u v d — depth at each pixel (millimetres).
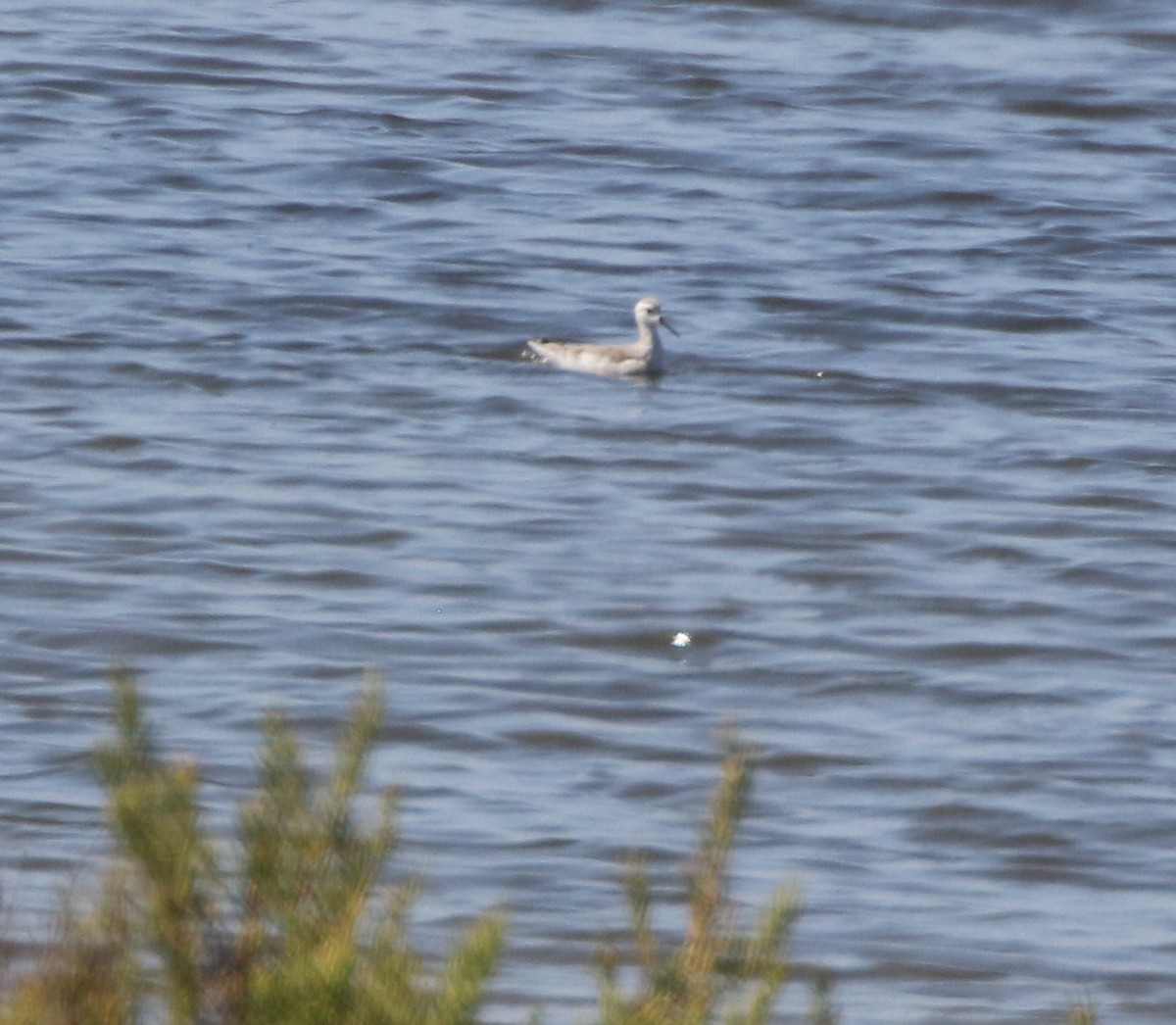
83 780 18703
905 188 41156
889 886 17672
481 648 22500
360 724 9672
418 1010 8820
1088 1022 10445
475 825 18250
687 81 46750
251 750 19531
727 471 28484
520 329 33906
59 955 10188
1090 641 23344
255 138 42156
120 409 29453
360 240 37375
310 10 50906
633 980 15570
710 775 19688
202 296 34219
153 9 50188
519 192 40219
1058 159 43125
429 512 26531
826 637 23219
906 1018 15352
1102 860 18328
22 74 44781
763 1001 9281
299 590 23859
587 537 25953
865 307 35219
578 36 49531
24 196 38344
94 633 22250
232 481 27109
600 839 18109
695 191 40656
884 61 48406
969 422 30578
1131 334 34312
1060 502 27609
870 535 26359
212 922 9242
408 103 44750
